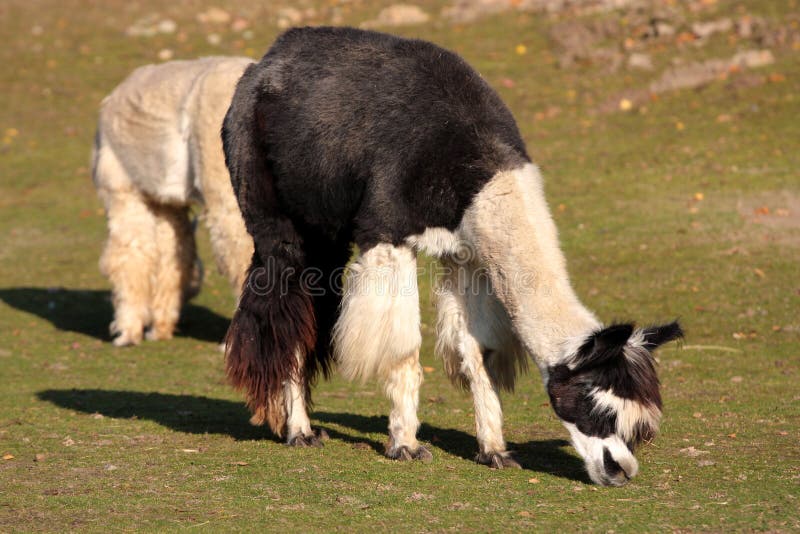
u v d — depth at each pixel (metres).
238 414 9.92
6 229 20.88
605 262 15.59
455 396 10.66
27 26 35.00
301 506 6.66
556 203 18.53
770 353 11.66
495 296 7.42
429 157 7.29
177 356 13.29
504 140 7.34
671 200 17.94
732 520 6.18
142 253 14.06
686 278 14.55
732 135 20.64
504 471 7.53
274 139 8.15
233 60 12.86
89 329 15.07
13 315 15.82
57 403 10.40
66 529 6.23
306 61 8.16
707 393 10.12
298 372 8.38
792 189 17.56
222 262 12.34
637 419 6.51
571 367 6.70
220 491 7.04
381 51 7.89
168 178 13.25
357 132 7.62
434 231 7.41
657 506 6.52
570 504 6.62
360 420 9.57
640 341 6.72
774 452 7.85
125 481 7.33
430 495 6.89
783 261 14.80
